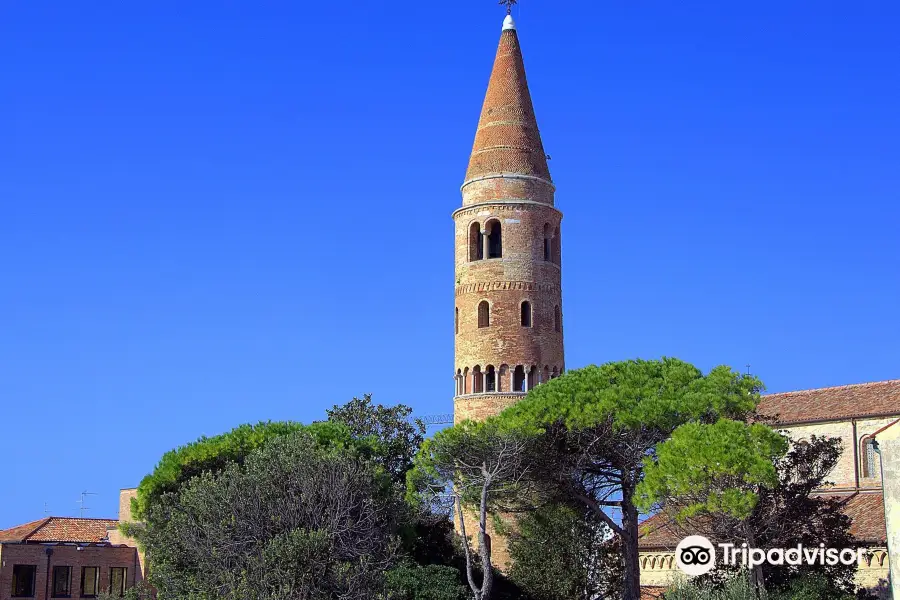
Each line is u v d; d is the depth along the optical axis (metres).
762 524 58.88
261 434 77.12
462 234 87.12
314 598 51.28
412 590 69.19
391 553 57.41
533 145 87.56
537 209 86.12
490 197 85.88
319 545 52.16
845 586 59.59
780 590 57.72
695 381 66.44
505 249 85.00
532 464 67.50
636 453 65.81
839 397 78.12
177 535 57.81
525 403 68.06
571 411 65.62
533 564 72.75
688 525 59.22
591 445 66.38
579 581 72.12
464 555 77.62
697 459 56.66
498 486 69.06
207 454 75.38
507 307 84.19
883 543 62.22
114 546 87.31
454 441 66.94
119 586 86.94
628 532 67.19
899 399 73.94
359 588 52.81
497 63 89.50
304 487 55.84
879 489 72.19
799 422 77.00
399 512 64.62
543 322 84.94
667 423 64.50
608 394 65.50
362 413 96.25
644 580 75.19
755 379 66.44
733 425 58.78
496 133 87.31
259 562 51.59
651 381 67.31
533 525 73.69
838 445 72.12
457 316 86.75
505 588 75.06
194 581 53.56
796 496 60.53
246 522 54.88
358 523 56.41
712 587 55.41
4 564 81.38
